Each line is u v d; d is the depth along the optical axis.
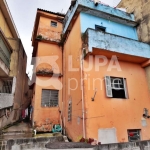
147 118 7.21
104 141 5.91
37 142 4.89
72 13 8.63
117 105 6.79
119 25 8.90
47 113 8.84
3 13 9.50
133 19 9.62
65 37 10.20
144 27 8.80
